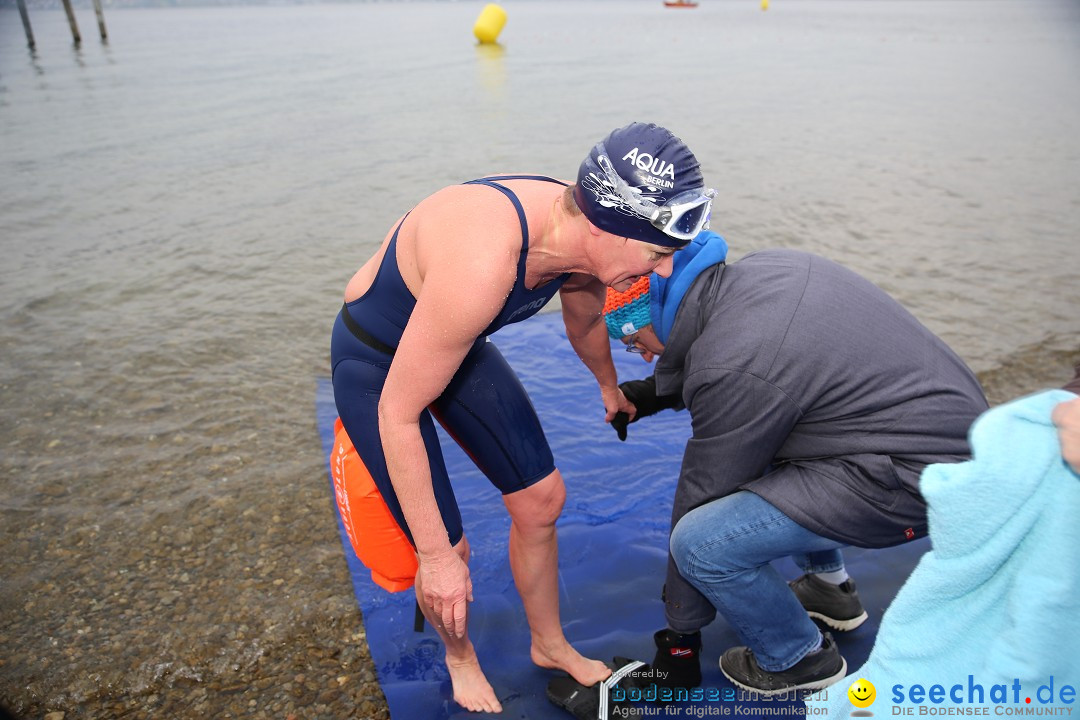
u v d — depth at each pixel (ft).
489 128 36.76
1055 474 4.62
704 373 6.83
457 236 6.02
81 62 68.33
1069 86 50.88
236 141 34.55
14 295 18.15
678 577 7.86
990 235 22.06
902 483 6.83
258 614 9.40
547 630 8.44
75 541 10.52
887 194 25.95
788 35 101.24
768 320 6.72
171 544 10.51
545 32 111.45
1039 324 16.48
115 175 28.84
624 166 5.91
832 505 6.98
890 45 83.66
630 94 46.98
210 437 12.89
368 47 86.17
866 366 6.75
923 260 20.07
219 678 8.61
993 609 5.00
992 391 13.93
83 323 16.87
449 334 5.94
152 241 21.93
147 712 8.19
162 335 16.37
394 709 8.28
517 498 7.70
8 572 9.96
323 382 14.70
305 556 10.36
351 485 7.43
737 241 21.29
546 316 17.08
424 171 29.22
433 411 7.73
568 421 13.26
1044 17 151.33
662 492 11.64
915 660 5.27
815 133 35.68
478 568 10.28
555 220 6.33
